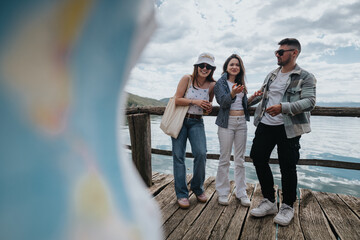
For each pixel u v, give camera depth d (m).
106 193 0.33
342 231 2.35
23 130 0.26
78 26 0.29
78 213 0.29
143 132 3.39
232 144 2.79
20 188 0.25
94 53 0.31
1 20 0.23
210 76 2.81
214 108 3.08
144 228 0.39
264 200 2.61
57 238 0.28
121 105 0.39
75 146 0.30
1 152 0.25
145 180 3.43
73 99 0.30
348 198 3.08
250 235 2.24
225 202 2.85
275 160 3.49
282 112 2.19
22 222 0.26
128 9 0.33
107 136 0.35
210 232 2.30
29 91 0.26
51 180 0.27
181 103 2.68
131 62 0.39
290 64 2.39
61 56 0.28
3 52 0.24
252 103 2.80
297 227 2.38
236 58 2.69
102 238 0.31
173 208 2.80
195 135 2.73
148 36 0.40
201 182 2.89
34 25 0.25
